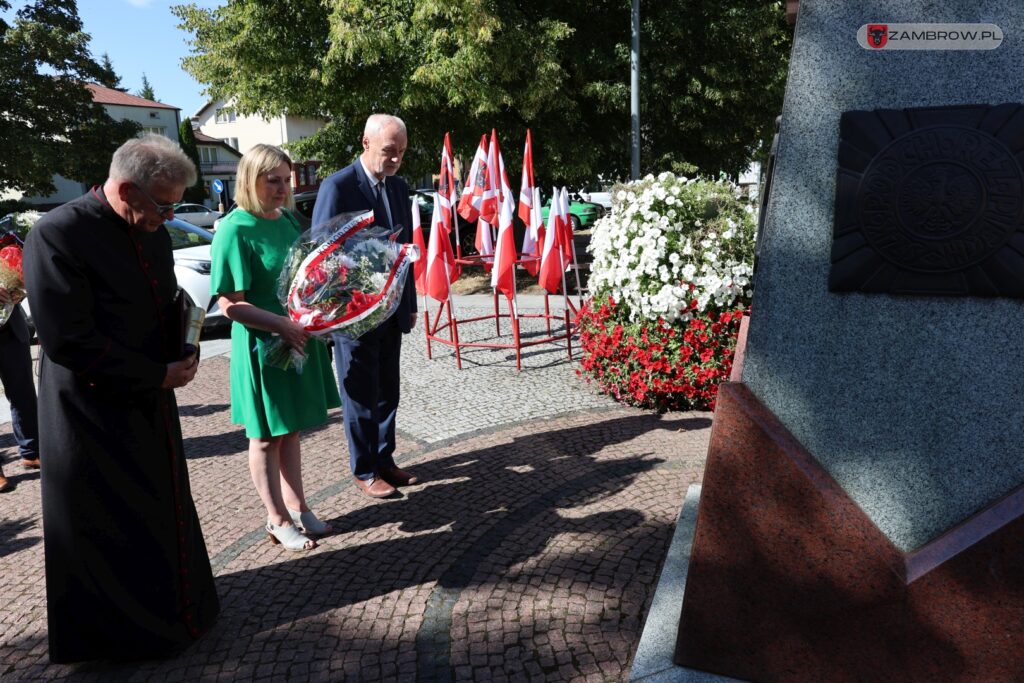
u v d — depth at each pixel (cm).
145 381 230
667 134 1220
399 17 1033
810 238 204
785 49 1232
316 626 268
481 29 925
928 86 191
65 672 249
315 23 1086
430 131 1133
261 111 1247
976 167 187
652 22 1116
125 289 230
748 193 556
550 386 573
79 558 236
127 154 221
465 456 434
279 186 298
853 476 207
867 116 194
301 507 340
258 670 245
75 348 217
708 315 488
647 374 490
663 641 235
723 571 214
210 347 790
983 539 190
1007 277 188
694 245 501
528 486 385
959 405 197
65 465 230
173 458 250
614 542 320
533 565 304
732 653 218
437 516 356
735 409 207
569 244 646
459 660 245
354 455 379
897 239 195
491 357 671
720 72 1073
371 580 299
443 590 288
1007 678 195
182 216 2211
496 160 712
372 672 241
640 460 413
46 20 2352
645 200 512
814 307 205
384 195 381
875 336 201
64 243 216
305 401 313
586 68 1090
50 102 2261
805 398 208
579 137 1127
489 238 739
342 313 290
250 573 309
